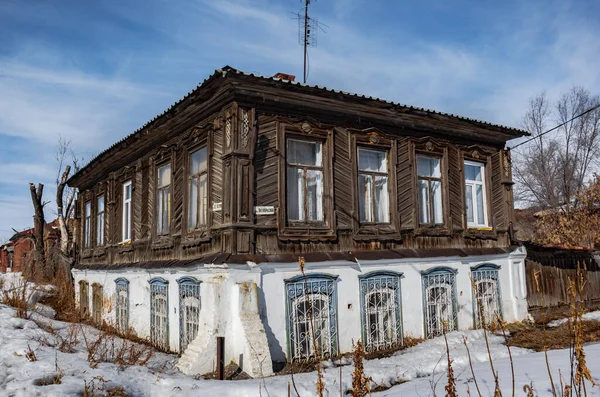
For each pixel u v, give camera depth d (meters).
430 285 12.00
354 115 11.62
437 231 12.67
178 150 12.59
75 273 19.81
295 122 10.69
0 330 10.18
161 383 7.56
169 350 11.43
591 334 11.48
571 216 24.89
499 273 13.62
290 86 10.11
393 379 8.17
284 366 9.31
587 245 22.75
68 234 24.09
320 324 10.12
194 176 11.73
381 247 11.57
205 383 7.54
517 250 14.03
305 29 16.31
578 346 3.90
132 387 7.23
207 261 9.83
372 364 9.04
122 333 13.86
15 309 13.19
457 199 13.41
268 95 10.34
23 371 7.38
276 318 9.57
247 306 9.09
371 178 11.89
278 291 9.70
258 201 10.00
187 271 10.88
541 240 24.75
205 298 9.49
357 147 11.69
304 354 9.80
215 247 10.20
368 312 10.84
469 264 12.91
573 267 15.98
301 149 10.95
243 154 9.88
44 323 12.80
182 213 11.91
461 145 13.70
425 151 12.88
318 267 10.27
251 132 10.05
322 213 10.92
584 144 29.83
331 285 10.38
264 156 10.23
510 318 13.55
